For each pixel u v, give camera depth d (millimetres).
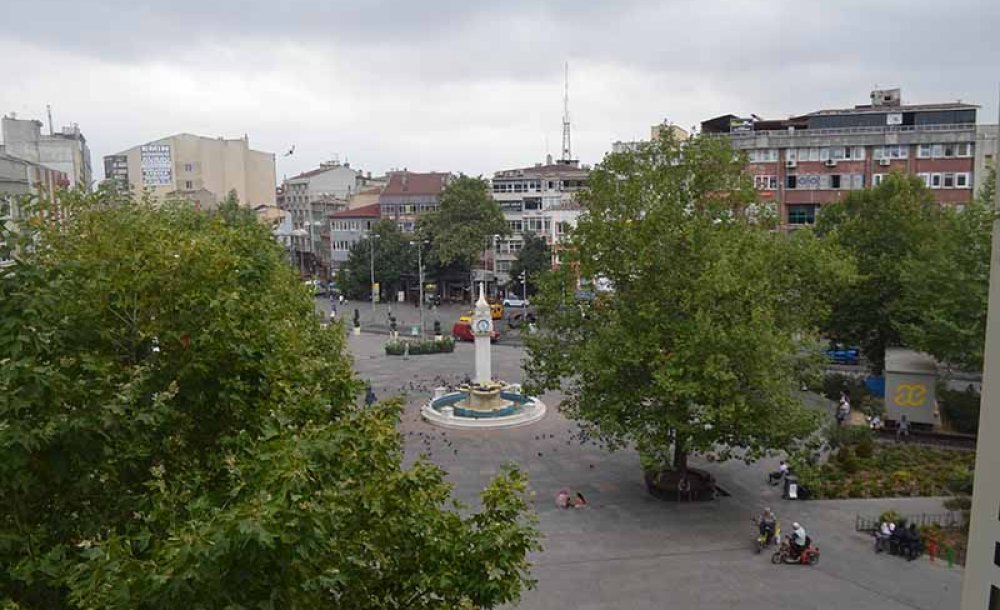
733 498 38781
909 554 31703
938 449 44625
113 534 13203
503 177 121062
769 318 34875
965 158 83312
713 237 37781
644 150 41500
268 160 146250
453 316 104625
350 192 158500
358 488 15312
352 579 15133
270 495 12352
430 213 114562
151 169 131625
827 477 40125
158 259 17688
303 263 158625
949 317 46469
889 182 61125
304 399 18578
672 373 34031
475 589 15492
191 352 16844
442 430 51312
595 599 28609
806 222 88125
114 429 14531
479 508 37250
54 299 15398
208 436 17766
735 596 28719
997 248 16500
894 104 98375
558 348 41125
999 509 16219
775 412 34688
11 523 14359
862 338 59938
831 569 30844
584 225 39906
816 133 86875
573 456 45625
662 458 34875
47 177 69000
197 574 11250
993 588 16391
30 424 13844
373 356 76500
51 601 14289
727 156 40219
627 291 39625
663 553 32562
